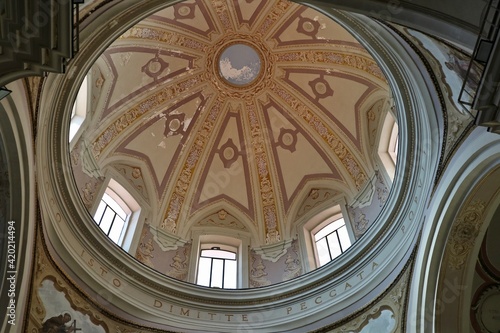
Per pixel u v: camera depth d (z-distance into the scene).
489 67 5.40
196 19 17.03
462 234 9.09
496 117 5.68
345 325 11.05
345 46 16.08
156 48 16.56
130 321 11.15
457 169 8.79
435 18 5.73
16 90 7.12
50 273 9.80
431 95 9.52
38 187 9.13
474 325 9.19
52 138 10.20
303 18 16.81
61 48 5.30
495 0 5.28
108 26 9.11
